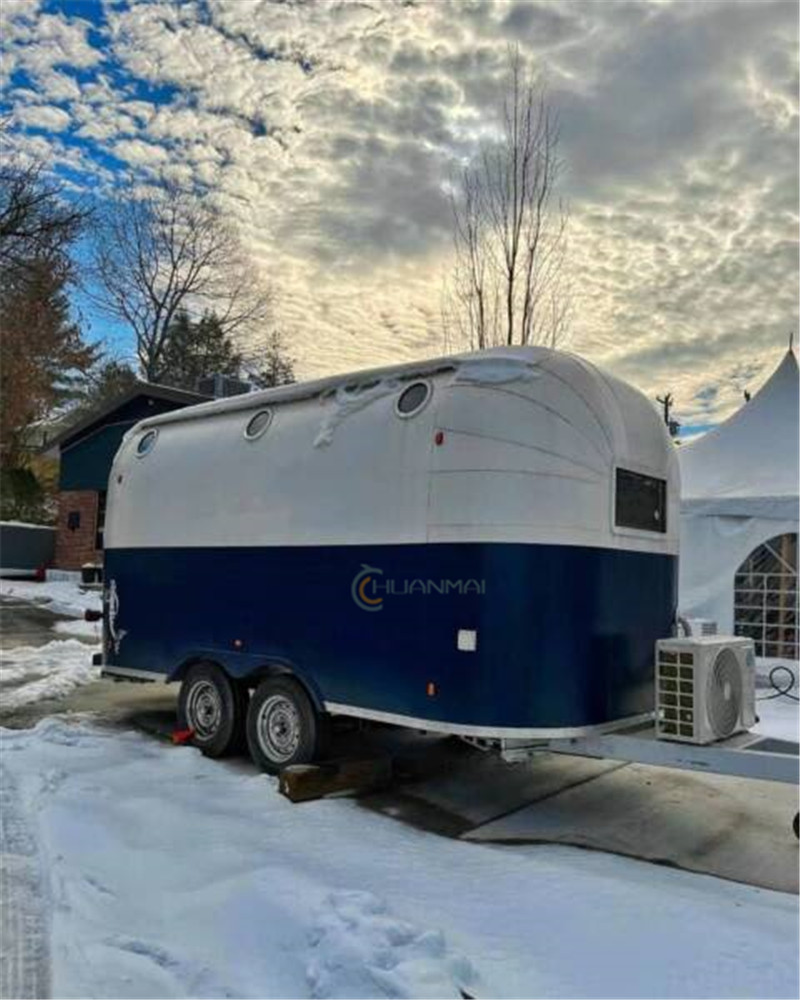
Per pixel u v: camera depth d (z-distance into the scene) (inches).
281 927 137.6
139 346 1507.1
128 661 305.0
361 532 223.6
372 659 217.9
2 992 121.9
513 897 156.8
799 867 180.1
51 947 136.0
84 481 932.0
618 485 210.8
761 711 345.7
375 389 231.1
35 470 1419.8
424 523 208.4
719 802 228.2
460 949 134.5
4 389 1051.3
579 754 199.8
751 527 422.6
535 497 195.8
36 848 182.5
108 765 250.5
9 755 256.2
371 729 273.3
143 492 305.4
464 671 196.9
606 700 202.4
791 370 489.4
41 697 372.5
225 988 123.3
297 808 213.0
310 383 254.8
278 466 251.6
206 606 272.1
